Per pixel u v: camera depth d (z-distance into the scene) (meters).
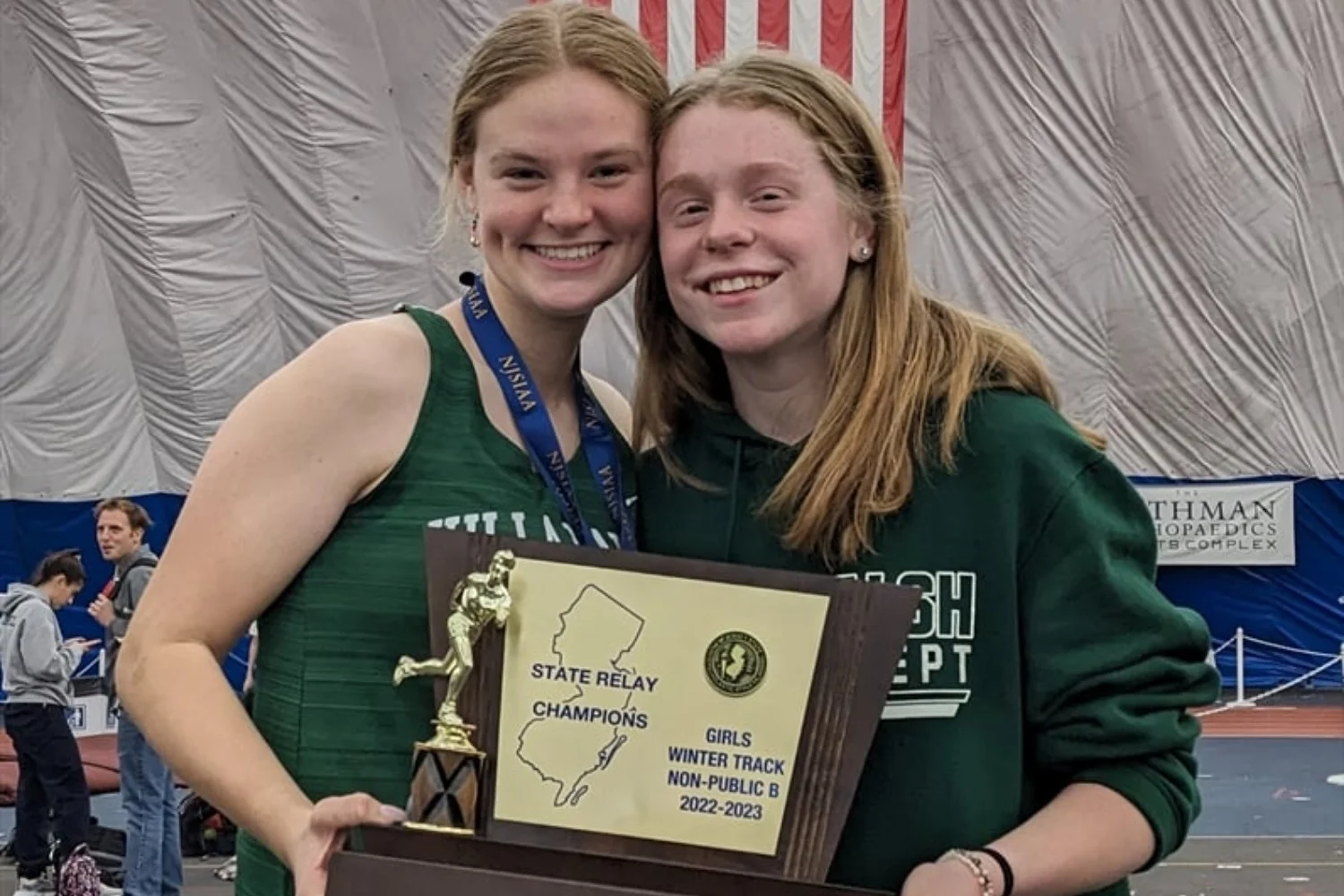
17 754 7.18
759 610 1.69
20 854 7.25
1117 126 15.91
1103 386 16.41
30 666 7.00
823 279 1.89
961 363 1.91
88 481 16.31
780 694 1.68
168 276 16.00
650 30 14.69
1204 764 11.45
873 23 15.11
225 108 15.88
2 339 15.95
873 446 1.87
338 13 15.71
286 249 16.20
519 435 2.00
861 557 1.89
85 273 16.12
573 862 1.59
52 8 15.16
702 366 2.12
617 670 1.69
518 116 1.96
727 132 1.89
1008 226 16.19
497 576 1.69
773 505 1.93
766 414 2.03
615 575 1.71
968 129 16.02
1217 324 16.09
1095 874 1.75
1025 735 1.89
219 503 1.85
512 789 1.67
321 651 1.89
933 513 1.87
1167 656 1.83
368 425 1.90
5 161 15.58
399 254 16.25
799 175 1.88
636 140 1.97
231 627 1.84
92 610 7.31
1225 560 16.16
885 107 15.29
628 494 2.14
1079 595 1.83
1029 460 1.87
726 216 1.88
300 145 15.94
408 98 16.00
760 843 1.66
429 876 1.55
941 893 1.66
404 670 1.68
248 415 1.89
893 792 1.84
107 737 10.12
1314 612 16.17
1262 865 7.86
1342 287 15.87
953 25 15.84
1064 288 16.22
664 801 1.67
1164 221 16.00
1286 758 11.77
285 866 1.82
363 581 1.89
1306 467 16.12
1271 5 15.48
